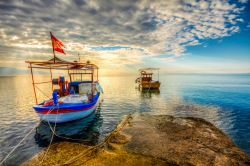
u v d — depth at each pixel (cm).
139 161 488
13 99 2788
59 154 547
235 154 541
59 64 1305
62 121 1172
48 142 948
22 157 768
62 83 1555
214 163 482
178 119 948
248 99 2619
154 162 483
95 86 1803
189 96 3009
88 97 1504
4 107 2042
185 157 514
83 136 1043
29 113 1703
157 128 793
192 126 820
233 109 1905
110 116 1580
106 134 1080
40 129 1163
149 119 953
